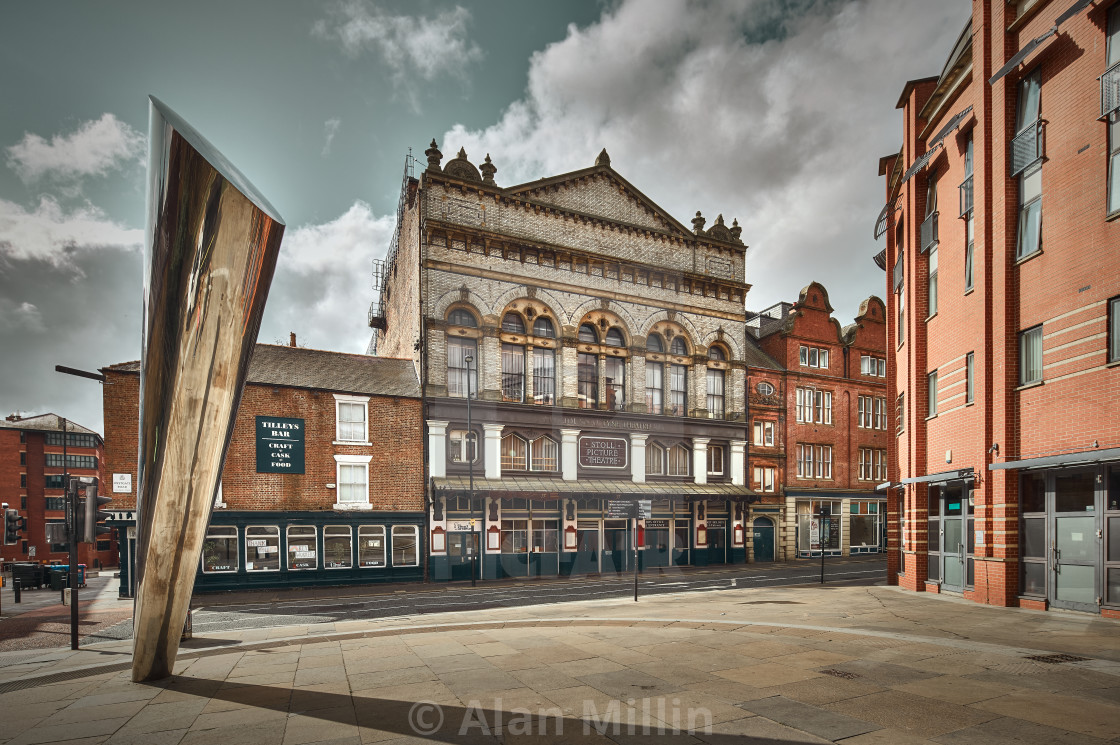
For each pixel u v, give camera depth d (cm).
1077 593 1064
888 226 1980
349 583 2136
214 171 537
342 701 589
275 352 2316
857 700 556
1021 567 1183
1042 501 1140
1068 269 1085
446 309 2448
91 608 1614
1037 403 1145
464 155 2589
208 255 561
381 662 766
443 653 815
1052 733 467
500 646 856
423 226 2436
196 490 642
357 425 2245
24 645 1049
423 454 2338
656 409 2864
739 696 576
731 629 960
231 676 706
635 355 2812
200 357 590
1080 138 1068
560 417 2597
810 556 3222
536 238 2666
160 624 680
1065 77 1101
